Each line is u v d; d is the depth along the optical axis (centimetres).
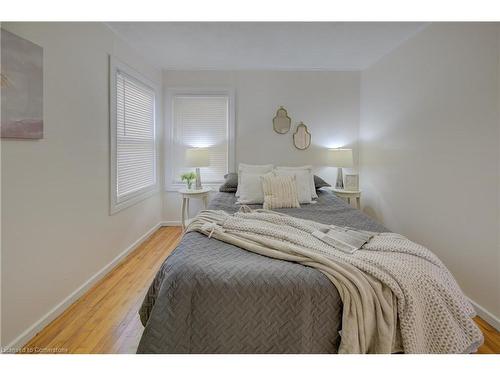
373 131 406
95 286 261
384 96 375
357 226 235
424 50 288
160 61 401
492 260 207
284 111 442
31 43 184
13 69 170
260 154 448
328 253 167
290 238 184
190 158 403
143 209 385
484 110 213
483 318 213
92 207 262
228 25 288
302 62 407
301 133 445
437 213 269
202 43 336
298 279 148
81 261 245
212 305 146
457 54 240
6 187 170
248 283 147
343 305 145
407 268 152
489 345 183
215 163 454
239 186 358
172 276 150
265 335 146
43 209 200
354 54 372
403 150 329
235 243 187
